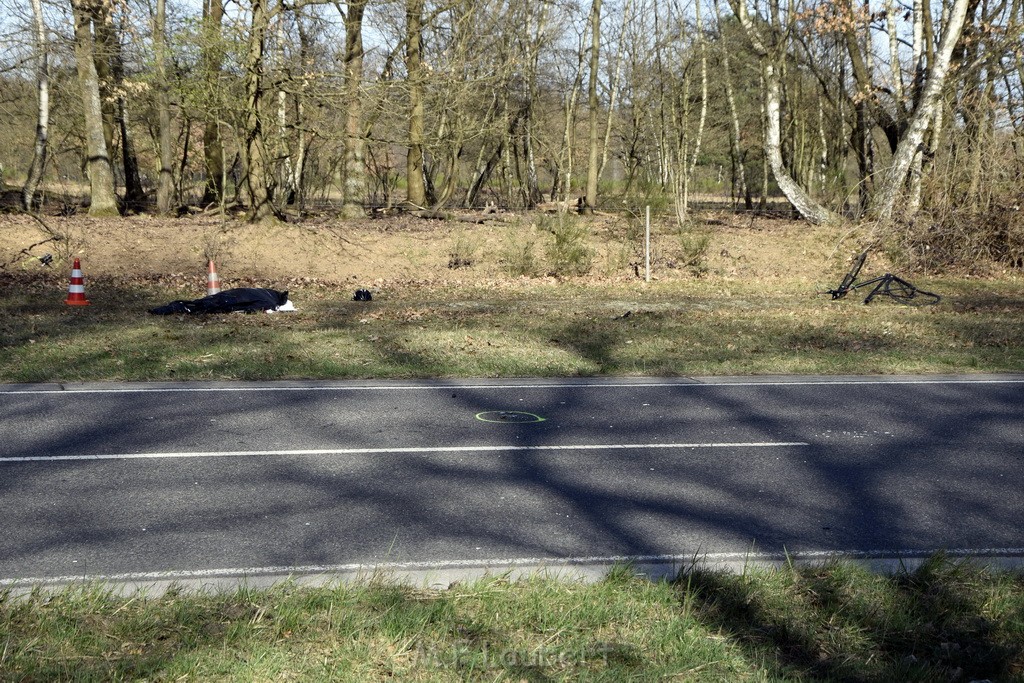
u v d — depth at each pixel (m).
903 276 24.09
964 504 6.50
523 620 4.36
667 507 6.32
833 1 29.20
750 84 46.22
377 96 26.78
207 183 32.38
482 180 37.94
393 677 3.82
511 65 31.27
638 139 47.59
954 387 10.88
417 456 7.54
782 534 5.82
